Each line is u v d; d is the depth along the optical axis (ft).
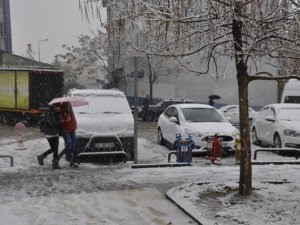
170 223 21.06
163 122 52.13
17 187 28.55
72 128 36.19
